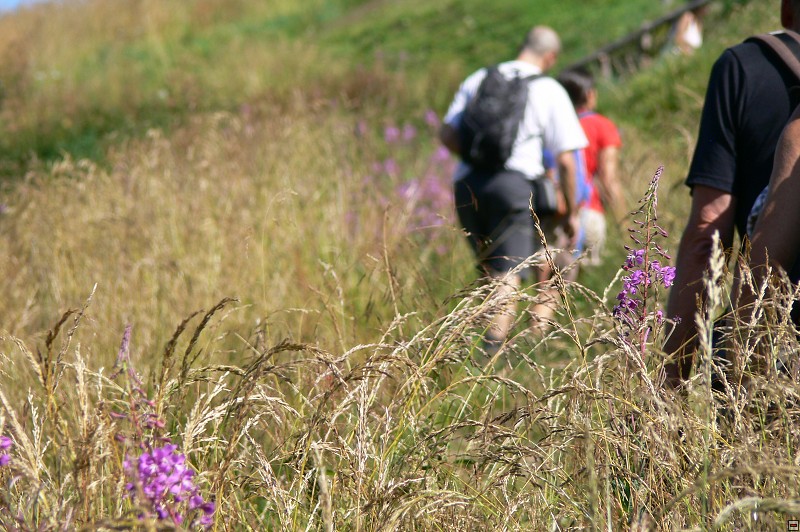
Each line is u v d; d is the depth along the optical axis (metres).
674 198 9.98
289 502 3.94
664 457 3.71
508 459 4.22
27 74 34.38
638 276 4.29
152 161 12.34
